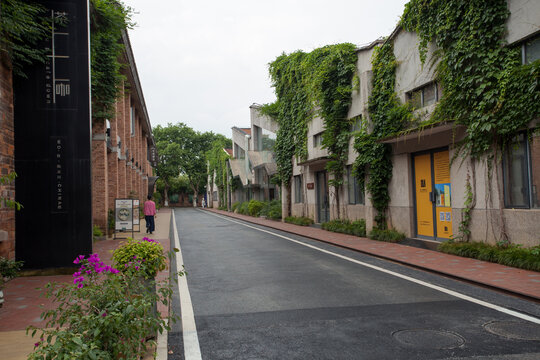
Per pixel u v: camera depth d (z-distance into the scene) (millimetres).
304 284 7250
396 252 10461
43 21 8367
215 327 4961
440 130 10219
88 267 3584
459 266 8234
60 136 8500
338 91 15680
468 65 9242
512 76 8086
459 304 5734
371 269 8562
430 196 11531
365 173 14125
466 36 9250
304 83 19641
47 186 8391
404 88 12211
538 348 4062
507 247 8547
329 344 4305
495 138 8812
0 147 7633
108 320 2922
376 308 5625
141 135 38844
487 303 5754
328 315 5348
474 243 9375
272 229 19797
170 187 75625
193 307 5879
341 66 15781
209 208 63531
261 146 32750
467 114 9391
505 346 4125
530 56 8016
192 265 9578
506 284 6559
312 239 14836
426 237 11797
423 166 11922
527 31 7887
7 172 7926
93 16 11055
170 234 17672
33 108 8445
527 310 5375
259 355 4062
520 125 7988
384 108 13070
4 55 7730
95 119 15445
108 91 14930
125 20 11781
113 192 18828
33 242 8250
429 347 4141
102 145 15609
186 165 72375
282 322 5094
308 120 20141
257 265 9398
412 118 11578
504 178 8773
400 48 12383
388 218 13508
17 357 3787
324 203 19547
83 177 8539
